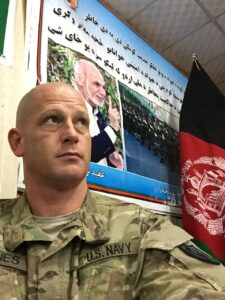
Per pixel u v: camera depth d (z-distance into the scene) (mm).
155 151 1709
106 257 659
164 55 2154
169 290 545
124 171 1443
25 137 745
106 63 1569
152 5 1796
